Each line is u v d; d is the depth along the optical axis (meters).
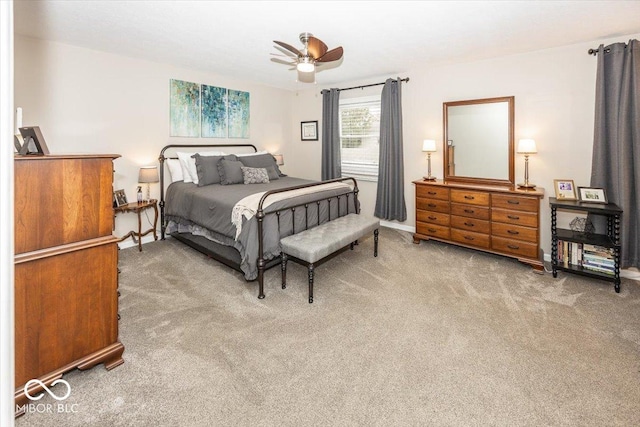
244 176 4.05
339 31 2.85
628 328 2.15
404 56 3.63
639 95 2.80
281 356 1.88
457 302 2.54
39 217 1.46
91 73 3.46
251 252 2.68
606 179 3.03
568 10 2.43
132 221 3.97
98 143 3.57
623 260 2.92
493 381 1.67
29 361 1.47
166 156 4.20
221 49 3.41
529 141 3.27
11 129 0.58
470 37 2.99
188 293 2.70
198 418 1.45
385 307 2.47
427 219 3.97
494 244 3.43
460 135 3.98
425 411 1.49
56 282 1.53
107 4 2.36
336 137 5.23
